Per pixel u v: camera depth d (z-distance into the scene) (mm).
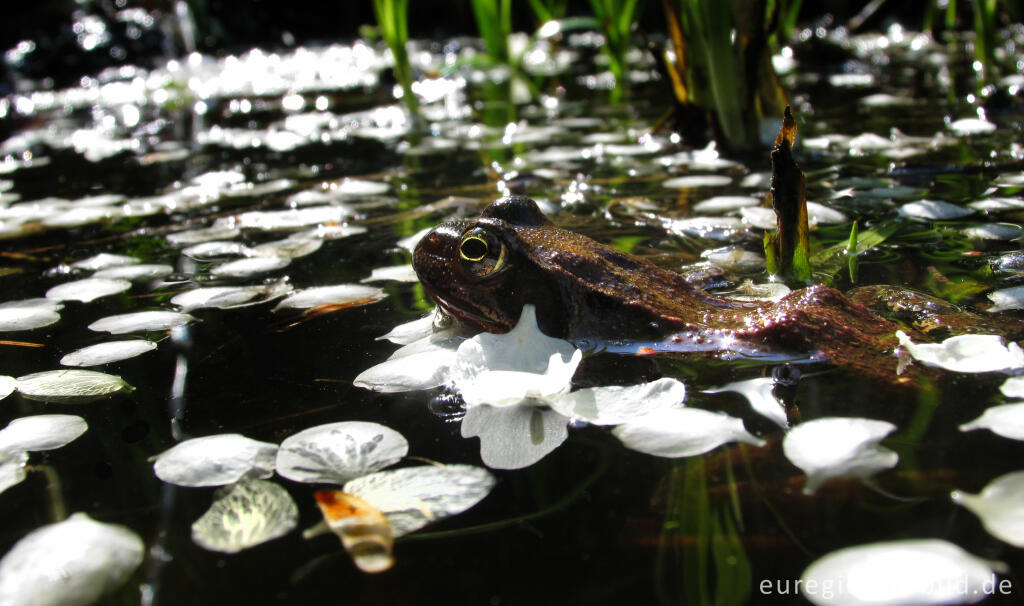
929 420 188
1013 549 163
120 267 285
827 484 176
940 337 214
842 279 246
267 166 435
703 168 371
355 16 1102
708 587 161
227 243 303
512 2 1025
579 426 195
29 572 168
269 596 164
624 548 168
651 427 192
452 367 214
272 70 864
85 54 855
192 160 463
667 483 179
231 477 186
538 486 181
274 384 214
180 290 266
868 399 195
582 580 163
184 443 194
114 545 173
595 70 772
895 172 339
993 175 324
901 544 163
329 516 176
